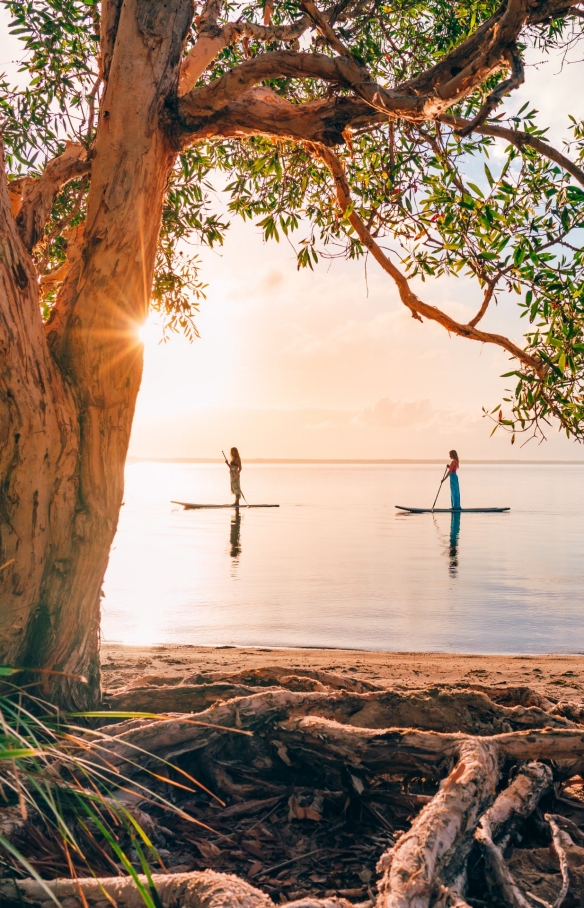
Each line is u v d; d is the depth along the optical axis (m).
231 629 9.58
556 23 5.73
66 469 3.82
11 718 3.30
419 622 10.04
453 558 16.73
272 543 19.80
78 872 2.69
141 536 21.59
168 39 4.20
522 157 4.86
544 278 4.43
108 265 4.07
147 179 4.18
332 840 3.19
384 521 27.05
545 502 40.84
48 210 4.62
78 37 6.29
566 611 10.80
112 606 11.23
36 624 3.83
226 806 3.50
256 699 3.71
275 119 4.29
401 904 2.16
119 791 3.26
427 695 3.89
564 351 4.48
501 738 3.36
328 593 12.29
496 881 2.61
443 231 4.88
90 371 3.99
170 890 2.27
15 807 2.80
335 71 4.08
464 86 3.77
